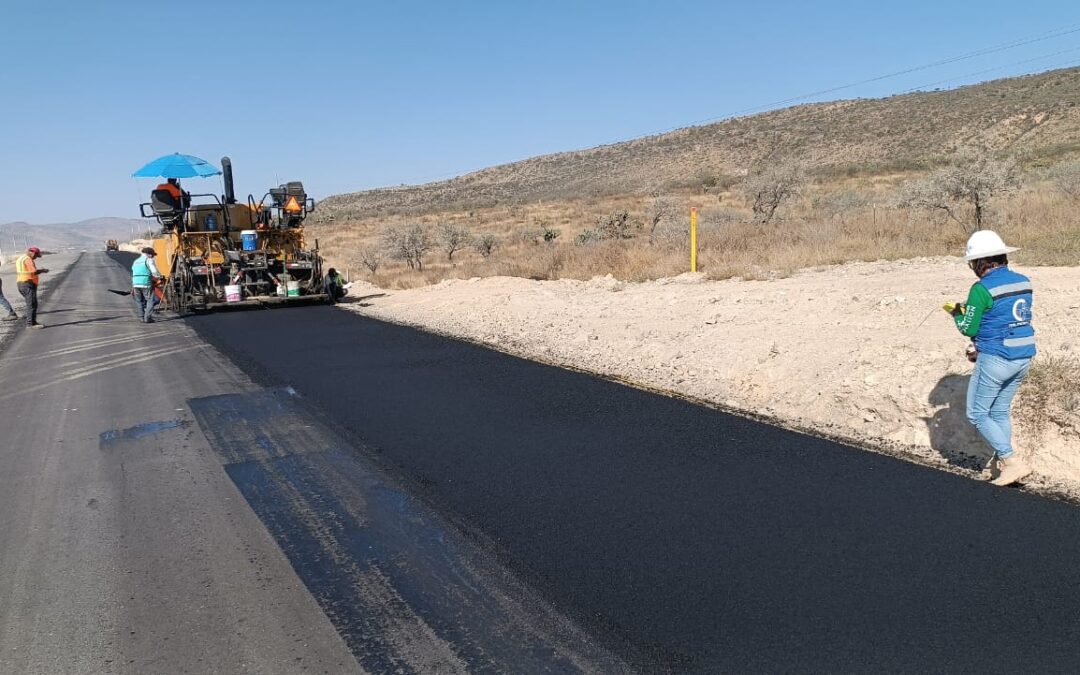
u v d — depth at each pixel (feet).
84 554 14.92
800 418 21.79
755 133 293.84
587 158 358.64
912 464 17.70
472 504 16.62
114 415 25.84
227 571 13.99
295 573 13.83
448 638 11.50
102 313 59.47
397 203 344.28
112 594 13.28
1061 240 38.81
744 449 19.27
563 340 35.04
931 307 26.71
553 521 15.53
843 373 22.66
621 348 31.94
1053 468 16.61
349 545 14.89
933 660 10.39
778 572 12.98
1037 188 61.62
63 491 18.54
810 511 15.35
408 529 15.52
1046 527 14.16
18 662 11.27
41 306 68.13
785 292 34.91
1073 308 23.73
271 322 49.16
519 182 350.84
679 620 11.68
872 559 13.26
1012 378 15.57
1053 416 17.22
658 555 13.83
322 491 17.83
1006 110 196.95
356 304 59.21
